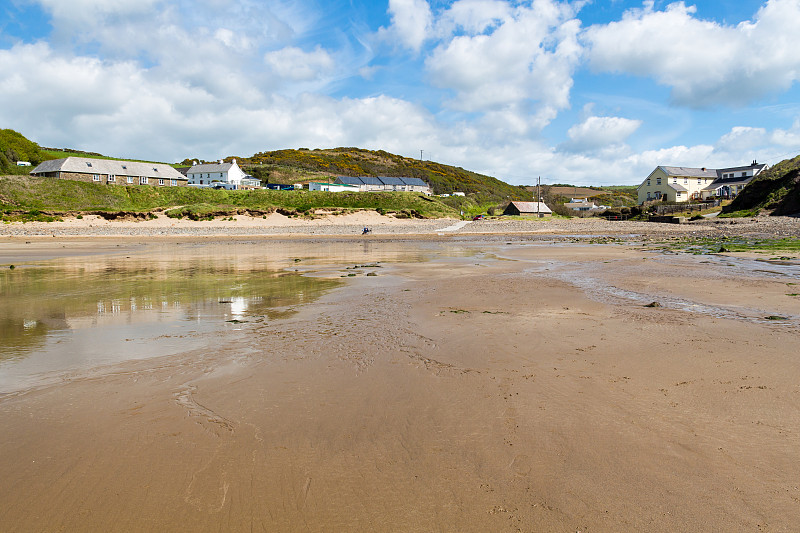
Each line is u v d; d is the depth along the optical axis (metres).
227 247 40.25
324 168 124.44
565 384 6.59
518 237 54.03
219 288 16.45
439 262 25.67
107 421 5.60
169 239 51.12
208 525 3.71
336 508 3.90
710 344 8.31
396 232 62.56
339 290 15.79
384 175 125.44
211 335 9.80
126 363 7.93
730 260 22.98
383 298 14.04
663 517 3.70
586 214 90.06
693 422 5.30
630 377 6.79
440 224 66.19
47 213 56.44
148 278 19.34
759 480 4.16
